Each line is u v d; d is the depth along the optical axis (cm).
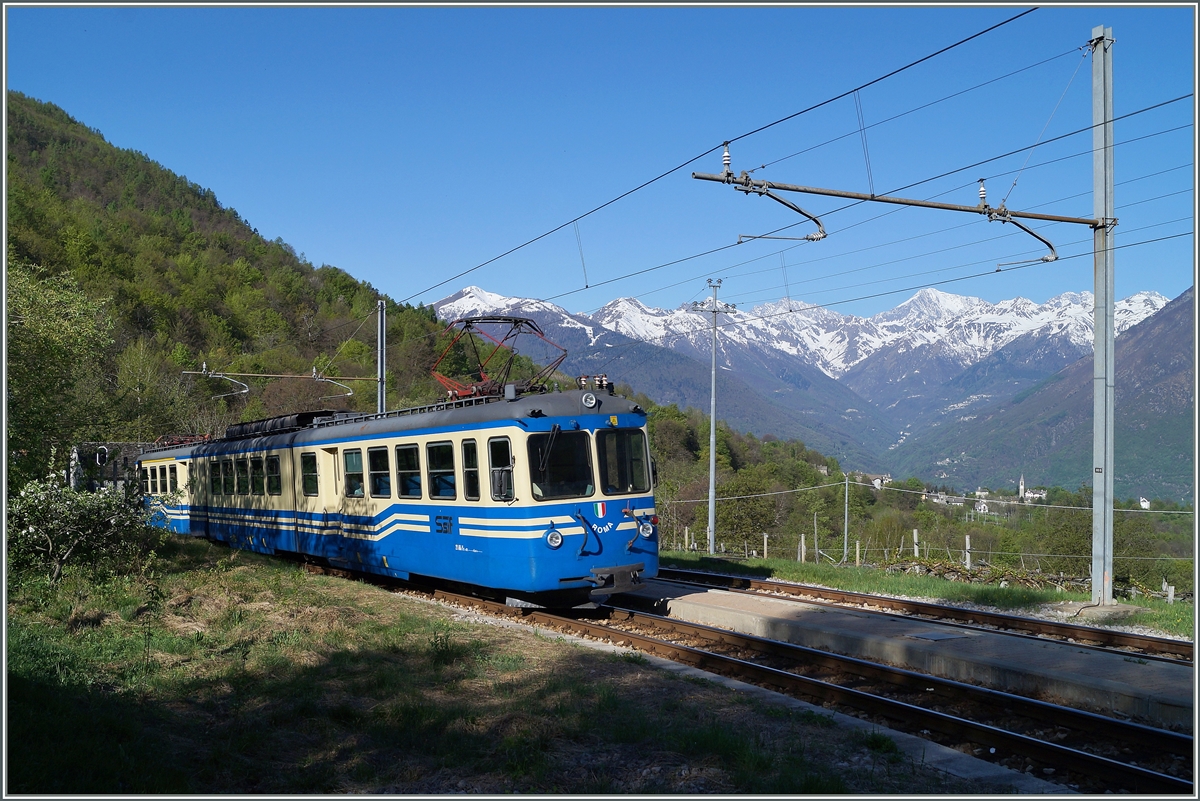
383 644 1149
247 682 931
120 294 7800
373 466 1689
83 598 1273
